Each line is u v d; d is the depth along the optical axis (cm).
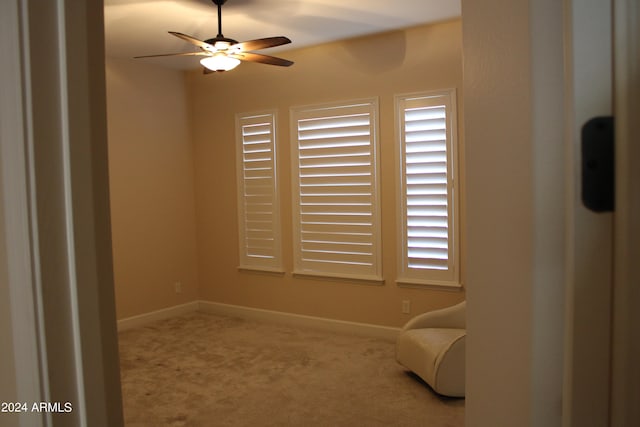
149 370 379
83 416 87
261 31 426
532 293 64
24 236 81
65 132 84
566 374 59
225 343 446
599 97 55
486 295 86
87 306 88
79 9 86
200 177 566
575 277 57
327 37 446
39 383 83
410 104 427
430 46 417
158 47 464
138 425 288
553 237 62
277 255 509
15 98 80
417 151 425
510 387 74
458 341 314
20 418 87
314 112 475
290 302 505
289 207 500
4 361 92
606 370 55
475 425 93
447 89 411
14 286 84
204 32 425
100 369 90
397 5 370
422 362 333
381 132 443
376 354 409
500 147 78
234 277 545
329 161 470
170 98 546
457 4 369
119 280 496
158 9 368
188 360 401
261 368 380
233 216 542
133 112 509
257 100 514
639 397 52
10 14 80
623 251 53
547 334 62
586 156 55
